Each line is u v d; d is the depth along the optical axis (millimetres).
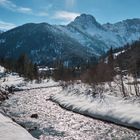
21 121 31359
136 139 24016
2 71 129750
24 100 53406
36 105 46062
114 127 28891
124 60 72625
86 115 36312
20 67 128250
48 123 30750
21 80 110125
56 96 56156
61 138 24375
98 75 63781
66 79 83125
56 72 110188
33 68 124938
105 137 24781
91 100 43188
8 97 58406
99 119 33469
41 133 26078
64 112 38844
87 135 25500
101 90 51969
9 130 21844
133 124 28469
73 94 53469
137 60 68938
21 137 20109
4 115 30906
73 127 28938
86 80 68500
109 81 63844
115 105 37062
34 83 105375
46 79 121062
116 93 47781
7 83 93438
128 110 32688
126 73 69375
